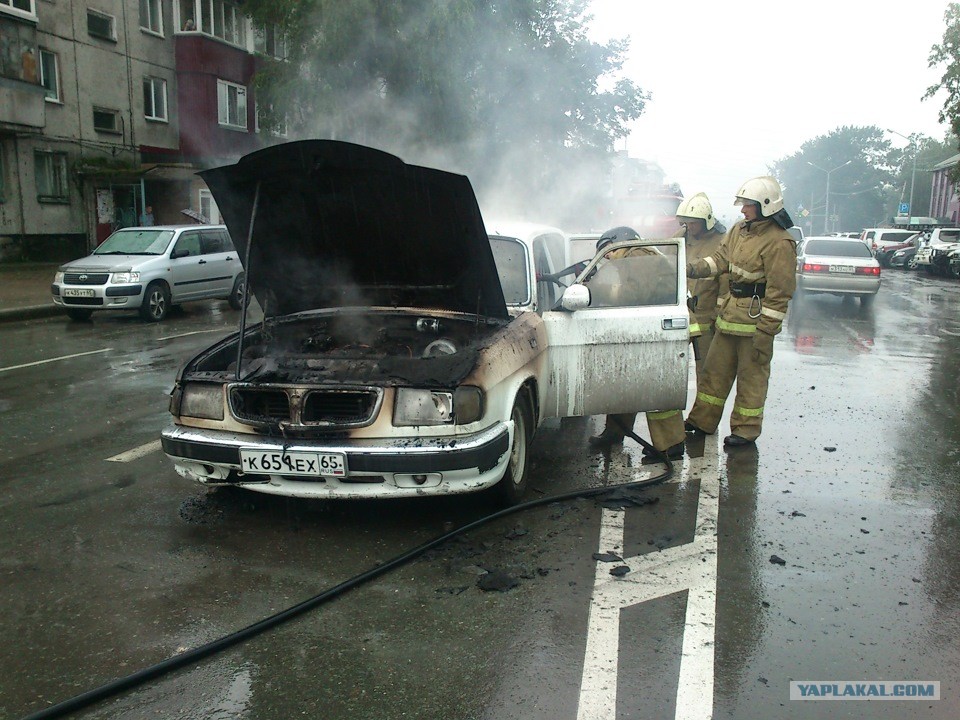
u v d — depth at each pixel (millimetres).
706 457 5562
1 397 7316
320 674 2859
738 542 4043
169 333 11898
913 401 7375
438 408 3865
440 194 4281
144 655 2984
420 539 4051
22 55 20156
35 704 2693
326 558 3822
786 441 5988
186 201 26375
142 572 3666
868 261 16375
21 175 21828
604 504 4551
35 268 20859
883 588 3551
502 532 4137
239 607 3342
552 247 6062
